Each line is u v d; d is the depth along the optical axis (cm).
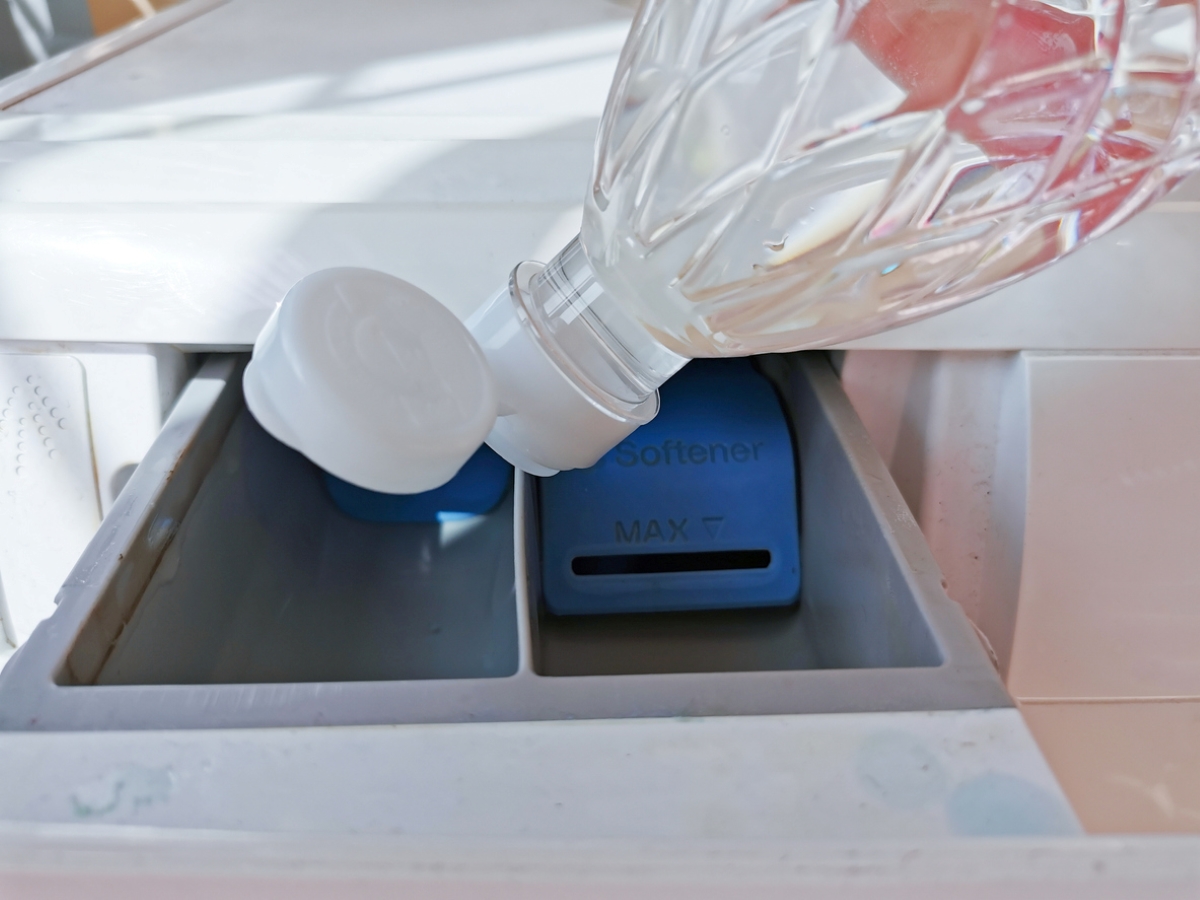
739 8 47
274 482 63
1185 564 60
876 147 42
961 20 40
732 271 43
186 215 51
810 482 61
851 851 27
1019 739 34
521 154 55
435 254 52
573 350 44
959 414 61
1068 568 60
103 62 70
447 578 65
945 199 42
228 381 58
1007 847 27
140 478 48
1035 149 41
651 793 32
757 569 62
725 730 35
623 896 27
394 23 79
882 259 42
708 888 27
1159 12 42
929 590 42
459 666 58
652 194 45
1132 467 58
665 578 61
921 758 33
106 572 42
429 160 54
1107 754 63
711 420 63
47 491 59
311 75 66
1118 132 42
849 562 52
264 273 52
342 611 62
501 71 67
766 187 45
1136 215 54
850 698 36
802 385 63
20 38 179
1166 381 57
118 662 41
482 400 40
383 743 34
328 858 27
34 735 34
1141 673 62
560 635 62
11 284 52
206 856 27
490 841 27
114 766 33
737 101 46
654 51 49
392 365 38
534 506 60
